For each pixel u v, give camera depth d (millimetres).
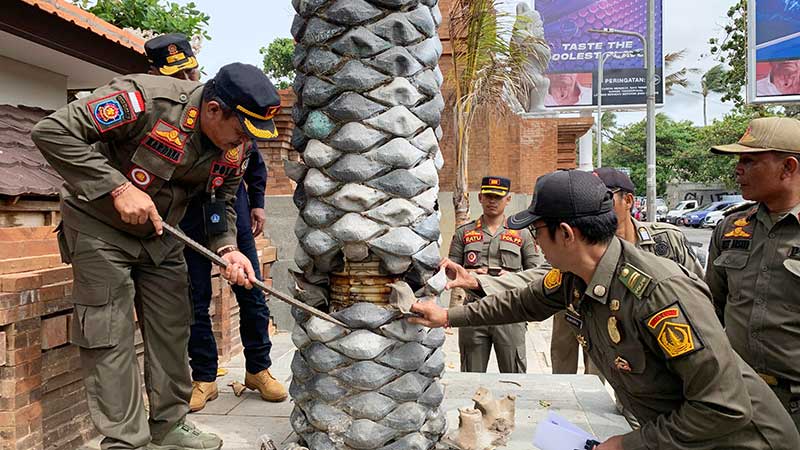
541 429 2295
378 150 2359
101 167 2199
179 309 2660
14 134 3980
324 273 2545
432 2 2521
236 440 2893
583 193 1997
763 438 2035
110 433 2322
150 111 2307
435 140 2508
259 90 2252
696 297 1911
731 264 2920
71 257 2373
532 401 3490
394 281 2482
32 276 2590
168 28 9148
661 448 1993
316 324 2439
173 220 2582
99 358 2348
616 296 2002
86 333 2314
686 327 1853
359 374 2414
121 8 8711
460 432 2719
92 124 2203
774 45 16203
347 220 2373
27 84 4703
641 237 3434
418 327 2488
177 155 2361
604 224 2000
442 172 9539
